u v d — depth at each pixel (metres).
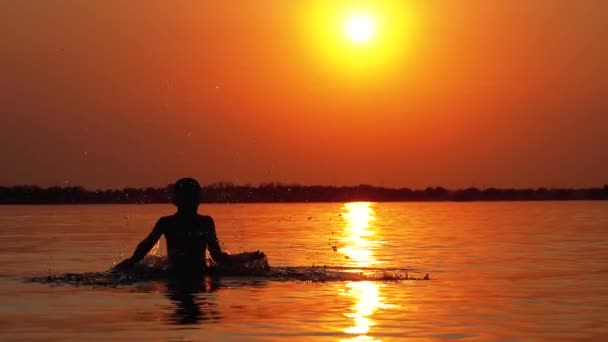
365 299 9.47
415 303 9.13
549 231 26.02
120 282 11.06
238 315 8.27
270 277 11.73
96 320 7.97
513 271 12.91
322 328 7.55
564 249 17.91
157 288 10.40
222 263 12.17
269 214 49.78
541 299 9.48
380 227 29.84
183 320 7.95
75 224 32.97
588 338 7.16
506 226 30.05
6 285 10.72
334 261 14.85
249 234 24.59
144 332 7.34
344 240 21.33
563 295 9.86
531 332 7.41
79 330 7.44
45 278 11.57
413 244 19.67
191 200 12.09
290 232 25.91
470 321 7.97
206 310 8.58
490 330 7.52
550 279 11.66
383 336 7.21
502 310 8.68
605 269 13.20
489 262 14.61
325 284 10.94
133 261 12.02
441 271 12.88
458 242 20.42
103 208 69.38
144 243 12.03
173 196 12.17
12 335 7.21
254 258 12.24
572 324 7.82
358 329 7.53
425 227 29.53
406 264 14.17
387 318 8.14
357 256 16.05
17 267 13.70
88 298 9.48
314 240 21.39
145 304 8.99
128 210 60.72
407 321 7.95
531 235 23.61
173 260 11.95
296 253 16.84
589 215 43.25
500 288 10.61
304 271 12.47
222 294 9.85
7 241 20.84
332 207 72.69
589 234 24.11
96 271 13.02
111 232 25.81
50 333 7.29
